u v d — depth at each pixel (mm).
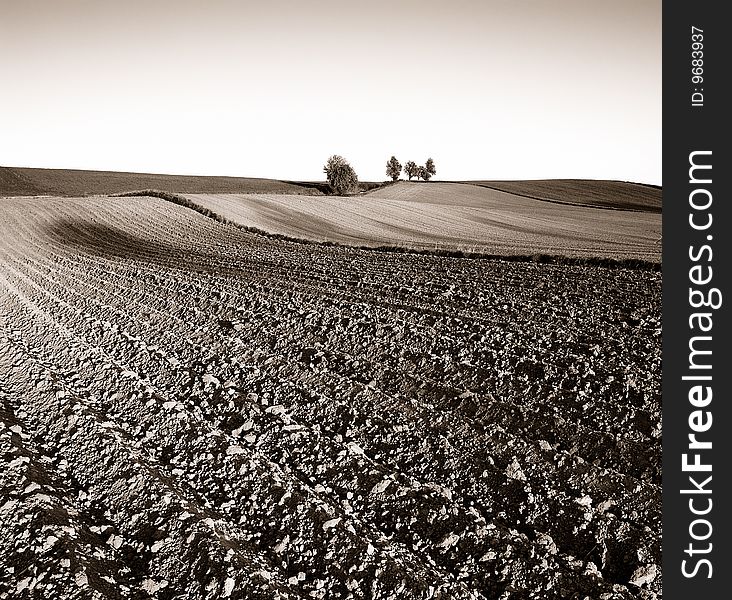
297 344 10477
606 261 19375
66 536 4984
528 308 12617
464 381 8586
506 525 5469
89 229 31016
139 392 8195
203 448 6660
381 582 4594
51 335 11102
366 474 6180
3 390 8461
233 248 25359
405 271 18156
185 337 11062
